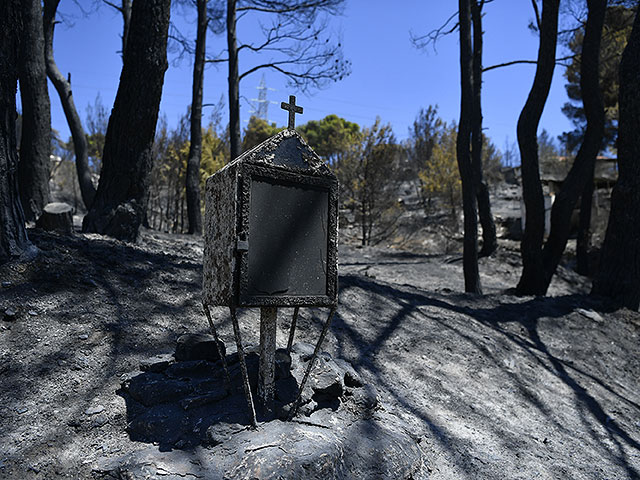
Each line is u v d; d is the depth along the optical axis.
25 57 8.19
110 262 5.39
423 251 20.22
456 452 3.57
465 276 9.02
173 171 20.94
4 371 3.41
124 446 2.88
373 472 2.88
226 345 4.12
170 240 10.34
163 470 2.52
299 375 3.41
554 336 6.72
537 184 8.79
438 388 4.56
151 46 6.90
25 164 8.34
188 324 4.62
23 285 4.43
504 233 21.23
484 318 6.86
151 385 3.29
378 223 20.50
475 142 13.50
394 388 4.34
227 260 2.75
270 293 2.81
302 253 2.94
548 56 8.44
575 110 19.86
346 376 3.74
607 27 14.58
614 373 6.14
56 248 5.29
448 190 22.52
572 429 4.48
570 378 5.62
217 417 2.94
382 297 6.64
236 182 2.71
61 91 10.88
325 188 3.05
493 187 31.12
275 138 2.87
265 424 2.91
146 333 4.25
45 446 2.83
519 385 5.10
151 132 7.25
